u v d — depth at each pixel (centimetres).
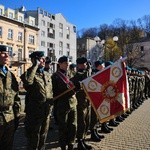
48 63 841
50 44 6756
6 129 502
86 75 766
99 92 741
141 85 1709
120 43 7669
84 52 8594
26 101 591
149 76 2133
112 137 863
